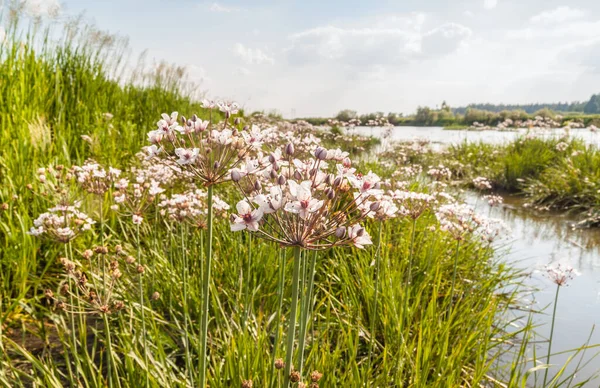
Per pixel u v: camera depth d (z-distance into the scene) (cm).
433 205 462
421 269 505
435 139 2211
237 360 270
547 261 673
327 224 189
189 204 363
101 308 235
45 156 580
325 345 313
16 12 709
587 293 555
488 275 574
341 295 424
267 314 377
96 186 337
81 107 811
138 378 269
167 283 395
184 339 284
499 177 1388
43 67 830
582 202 1021
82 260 434
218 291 408
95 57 934
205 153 205
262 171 209
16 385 287
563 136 1522
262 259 436
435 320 367
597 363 390
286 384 177
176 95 1234
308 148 389
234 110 251
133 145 832
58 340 358
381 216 278
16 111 622
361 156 1079
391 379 308
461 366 317
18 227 446
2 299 382
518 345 424
